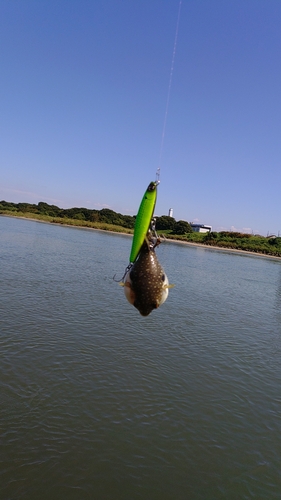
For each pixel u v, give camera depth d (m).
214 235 114.44
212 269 45.78
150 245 4.13
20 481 6.94
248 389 11.63
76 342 13.32
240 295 28.94
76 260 35.97
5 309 15.98
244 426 9.59
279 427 9.73
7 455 7.50
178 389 10.98
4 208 149.62
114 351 13.03
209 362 13.35
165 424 9.20
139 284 3.97
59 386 10.16
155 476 7.50
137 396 10.24
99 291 22.28
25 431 8.23
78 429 8.54
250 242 109.56
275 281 42.34
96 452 7.91
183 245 95.81
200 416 9.75
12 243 43.41
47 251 40.34
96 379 10.83
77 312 17.08
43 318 15.50
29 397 9.48
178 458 8.09
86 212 147.88
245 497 7.30
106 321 16.36
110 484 7.14
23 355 11.65
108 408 9.49
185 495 7.15
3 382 9.96
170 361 12.91
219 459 8.26
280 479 7.90
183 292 26.62
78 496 6.77
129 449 8.14
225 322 19.38
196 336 16.14
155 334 15.56
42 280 23.39
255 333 18.03
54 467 7.35
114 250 52.59
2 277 22.56
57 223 128.50
